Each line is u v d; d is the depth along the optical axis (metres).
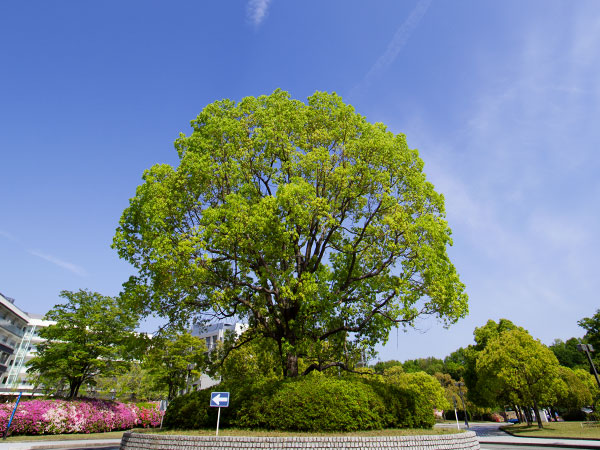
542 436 23.11
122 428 25.23
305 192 12.89
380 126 15.94
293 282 13.06
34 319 56.00
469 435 12.03
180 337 31.72
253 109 16.67
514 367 28.94
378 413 11.97
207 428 12.55
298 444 9.70
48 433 20.25
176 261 11.88
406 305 13.23
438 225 13.88
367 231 15.22
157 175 13.98
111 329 25.70
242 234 13.00
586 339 34.72
